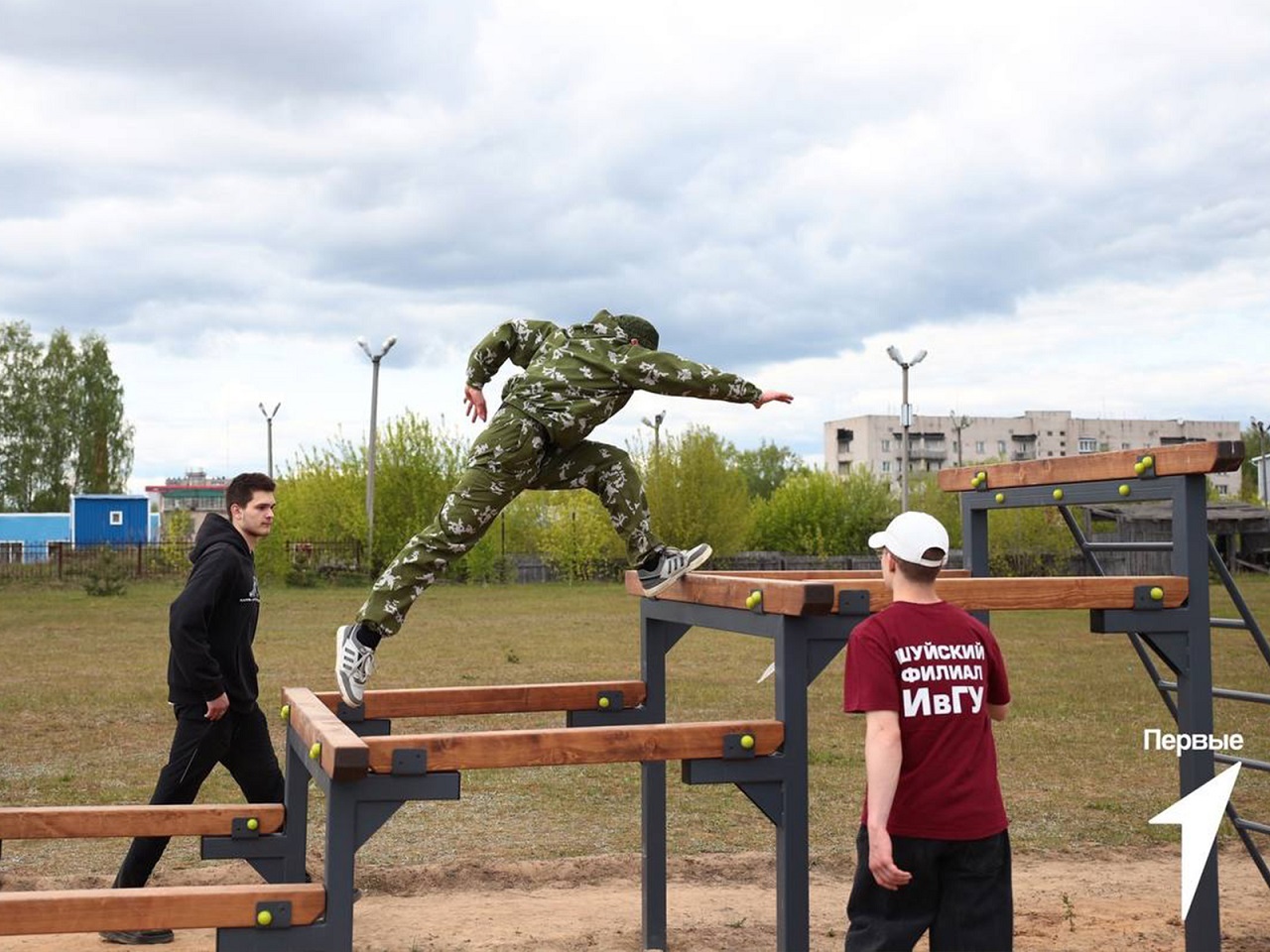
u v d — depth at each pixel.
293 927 3.86
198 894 3.81
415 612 28.67
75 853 7.44
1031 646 21.44
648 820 5.62
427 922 5.99
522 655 18.55
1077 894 6.54
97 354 80.25
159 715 12.81
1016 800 9.01
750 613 4.66
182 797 5.62
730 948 5.63
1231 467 4.64
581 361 4.42
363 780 3.89
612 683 5.78
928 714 3.62
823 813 8.56
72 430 78.69
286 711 5.16
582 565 44.59
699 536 45.72
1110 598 4.74
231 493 5.82
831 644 4.42
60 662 17.55
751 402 4.43
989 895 3.60
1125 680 16.11
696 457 45.97
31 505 78.06
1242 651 20.12
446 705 5.52
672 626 5.89
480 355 4.64
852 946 3.69
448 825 8.27
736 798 9.26
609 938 5.72
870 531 56.75
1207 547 4.85
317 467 43.72
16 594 34.25
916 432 129.50
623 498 4.77
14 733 11.70
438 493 42.22
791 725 4.34
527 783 9.80
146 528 53.72
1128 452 5.11
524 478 4.48
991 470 5.96
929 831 3.61
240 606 5.71
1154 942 5.66
